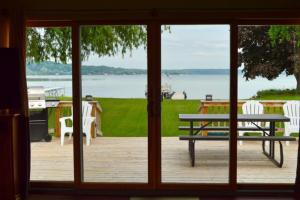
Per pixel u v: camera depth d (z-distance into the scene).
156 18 4.71
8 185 4.41
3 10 4.67
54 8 4.71
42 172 5.21
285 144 5.44
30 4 4.71
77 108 4.89
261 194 4.73
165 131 4.94
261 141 5.36
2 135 4.36
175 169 4.98
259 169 5.34
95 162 5.06
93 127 5.04
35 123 5.25
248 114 5.09
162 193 4.79
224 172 4.96
